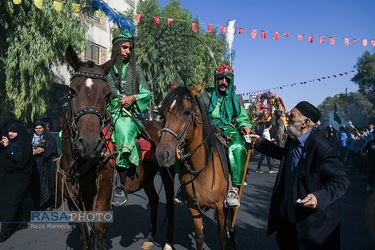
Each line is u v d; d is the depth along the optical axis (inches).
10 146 220.4
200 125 156.5
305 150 126.8
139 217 270.1
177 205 316.2
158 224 253.8
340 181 118.3
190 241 217.0
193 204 162.1
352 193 374.9
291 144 137.0
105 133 147.8
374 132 423.8
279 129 563.8
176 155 146.4
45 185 269.7
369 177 387.2
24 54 473.1
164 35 797.9
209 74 1021.8
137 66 180.5
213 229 241.4
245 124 191.0
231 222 176.2
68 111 141.9
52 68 701.9
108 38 911.7
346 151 683.4
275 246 207.3
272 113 673.0
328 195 115.1
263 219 264.5
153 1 830.5
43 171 269.1
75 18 514.9
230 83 192.1
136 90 179.0
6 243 209.5
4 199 218.2
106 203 150.2
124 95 170.9
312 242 121.3
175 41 802.8
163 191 374.9
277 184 138.6
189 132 149.4
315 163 123.8
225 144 174.6
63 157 148.3
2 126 221.9
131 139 160.7
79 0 517.3
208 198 161.0
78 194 146.8
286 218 133.3
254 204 311.6
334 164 120.3
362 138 586.6
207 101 200.8
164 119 147.3
